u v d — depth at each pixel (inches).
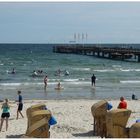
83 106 942.4
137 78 1963.6
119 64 2997.0
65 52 4776.1
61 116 771.4
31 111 554.3
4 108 636.7
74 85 1584.6
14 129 642.8
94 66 2812.5
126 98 1233.4
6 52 5196.9
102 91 1419.8
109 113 497.4
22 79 1807.3
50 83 1631.4
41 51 5713.6
